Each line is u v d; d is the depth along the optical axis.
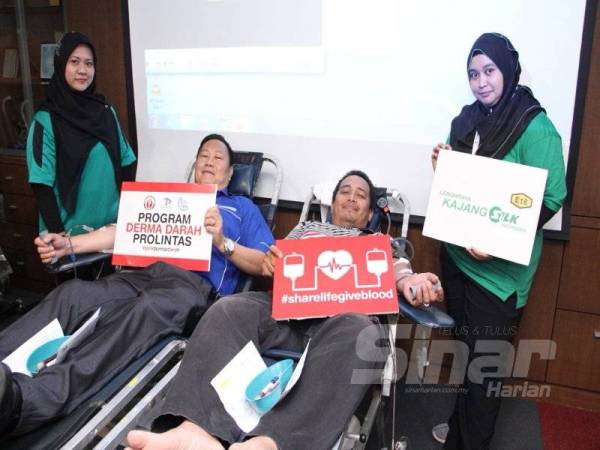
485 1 1.85
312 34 2.14
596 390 2.00
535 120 1.50
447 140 1.83
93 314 1.53
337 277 1.53
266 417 1.17
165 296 1.57
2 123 3.02
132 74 2.53
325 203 2.08
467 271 1.66
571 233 1.91
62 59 2.00
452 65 1.96
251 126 2.35
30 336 1.47
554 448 1.79
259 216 2.03
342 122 2.18
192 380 1.25
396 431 1.90
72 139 2.02
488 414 1.63
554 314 2.00
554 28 1.78
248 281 1.95
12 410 1.10
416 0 1.94
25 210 2.93
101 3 2.52
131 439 1.02
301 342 1.57
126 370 1.41
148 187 1.86
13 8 2.79
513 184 1.50
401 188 2.14
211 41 2.33
